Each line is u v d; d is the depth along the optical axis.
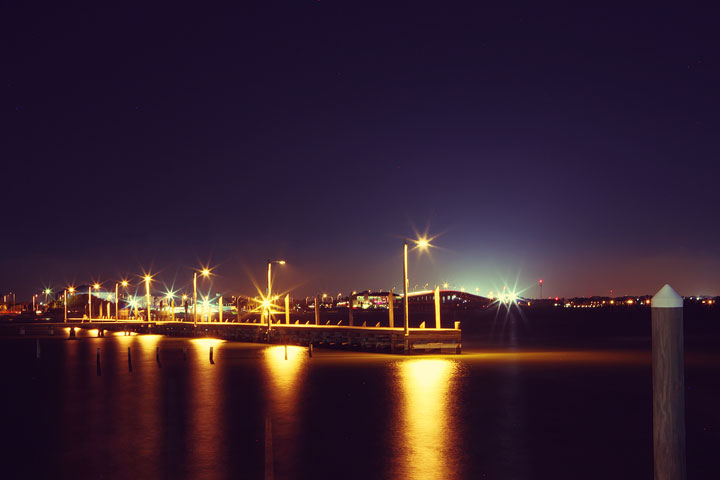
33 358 58.19
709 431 22.20
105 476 15.84
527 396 30.20
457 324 60.78
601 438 20.30
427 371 42.62
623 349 70.06
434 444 19.34
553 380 37.19
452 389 32.84
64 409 26.98
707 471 16.58
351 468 16.31
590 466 16.59
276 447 18.94
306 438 20.27
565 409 26.28
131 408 27.02
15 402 29.30
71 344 82.69
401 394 30.86
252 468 16.44
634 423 22.94
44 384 36.72
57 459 17.73
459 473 15.80
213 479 15.40
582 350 67.81
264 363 49.69
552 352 64.06
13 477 15.89
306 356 57.34
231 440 20.05
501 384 35.00
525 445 19.19
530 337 109.69
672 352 4.79
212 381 37.03
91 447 19.25
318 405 27.31
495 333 133.38
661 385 4.81
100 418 24.56
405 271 57.94
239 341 90.19
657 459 4.83
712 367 48.59
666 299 4.82
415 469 16.22
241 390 32.62
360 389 32.81
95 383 36.81
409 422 23.14
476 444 19.30
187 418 24.25
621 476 15.57
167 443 19.69
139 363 50.88
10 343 86.44
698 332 127.81
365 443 19.45
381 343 64.12
